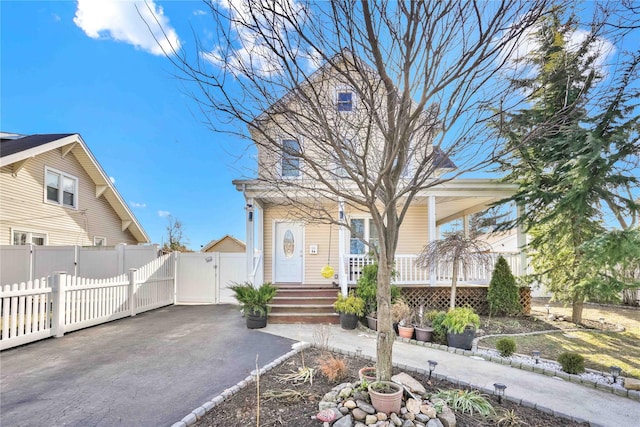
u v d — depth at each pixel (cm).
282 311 859
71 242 1395
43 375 464
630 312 952
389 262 364
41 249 1148
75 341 643
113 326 778
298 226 1148
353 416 317
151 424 333
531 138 370
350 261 1070
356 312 758
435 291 938
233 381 440
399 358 557
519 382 459
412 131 337
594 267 735
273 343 629
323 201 989
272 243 1135
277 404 358
